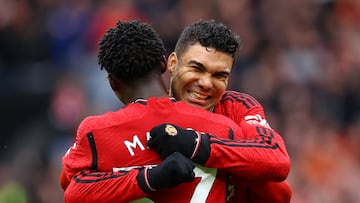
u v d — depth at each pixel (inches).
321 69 1397.6
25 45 1421.0
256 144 425.4
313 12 1464.1
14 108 1336.1
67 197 422.0
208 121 429.4
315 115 1316.4
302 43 1414.9
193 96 440.8
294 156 1230.3
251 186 443.8
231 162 418.3
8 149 1300.4
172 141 411.8
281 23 1432.1
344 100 1363.2
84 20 1444.4
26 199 1122.7
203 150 414.6
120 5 1449.3
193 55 438.0
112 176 414.3
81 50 1424.7
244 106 460.8
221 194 425.7
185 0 1451.8
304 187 1175.6
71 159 428.5
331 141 1264.8
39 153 1245.7
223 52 437.7
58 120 1322.6
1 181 1144.2
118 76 433.4
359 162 1283.2
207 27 440.1
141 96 431.5
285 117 1280.8
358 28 1485.0
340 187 1212.5
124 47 428.5
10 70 1390.3
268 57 1369.3
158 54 433.4
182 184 419.2
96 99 1334.9
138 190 408.5
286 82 1341.0
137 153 418.9
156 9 1446.9
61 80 1366.9
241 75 1328.7
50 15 1461.6
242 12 1432.1
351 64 1424.7
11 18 1446.9
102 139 422.0
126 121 423.8
